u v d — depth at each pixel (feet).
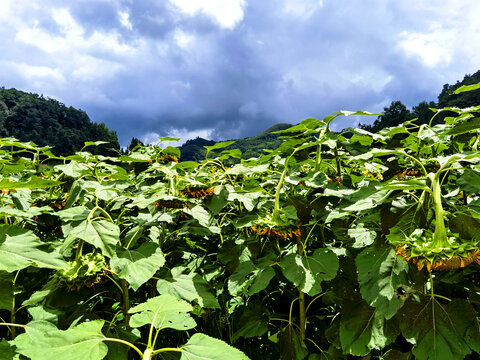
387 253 4.74
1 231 3.96
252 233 8.45
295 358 5.99
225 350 3.07
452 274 4.89
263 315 6.74
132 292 6.78
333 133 6.80
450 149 8.12
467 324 4.20
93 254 5.69
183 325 3.58
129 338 4.98
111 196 7.00
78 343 3.13
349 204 6.04
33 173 9.50
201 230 7.72
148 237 8.27
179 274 6.46
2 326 5.98
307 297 7.09
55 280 5.45
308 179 6.13
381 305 4.33
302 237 7.22
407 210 4.96
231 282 6.24
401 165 8.47
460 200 7.54
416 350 4.25
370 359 6.47
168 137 10.67
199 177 8.37
